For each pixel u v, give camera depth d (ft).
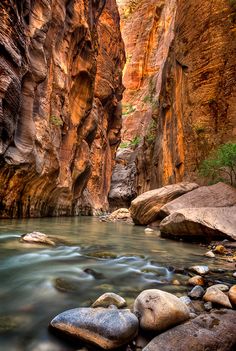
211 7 58.39
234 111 49.60
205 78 57.11
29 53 44.60
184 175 59.36
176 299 9.23
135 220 50.08
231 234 25.35
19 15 39.50
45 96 52.13
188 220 27.32
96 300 9.77
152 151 102.53
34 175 45.47
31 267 14.29
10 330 8.00
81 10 70.13
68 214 73.26
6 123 34.60
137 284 12.66
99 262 16.47
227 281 13.55
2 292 10.70
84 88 75.97
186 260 18.40
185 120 61.16
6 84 33.24
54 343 7.54
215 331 8.05
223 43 54.75
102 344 7.34
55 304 9.89
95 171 112.68
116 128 142.20
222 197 34.76
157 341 7.48
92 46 77.66
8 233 25.02
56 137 56.95
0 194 38.78
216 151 49.14
